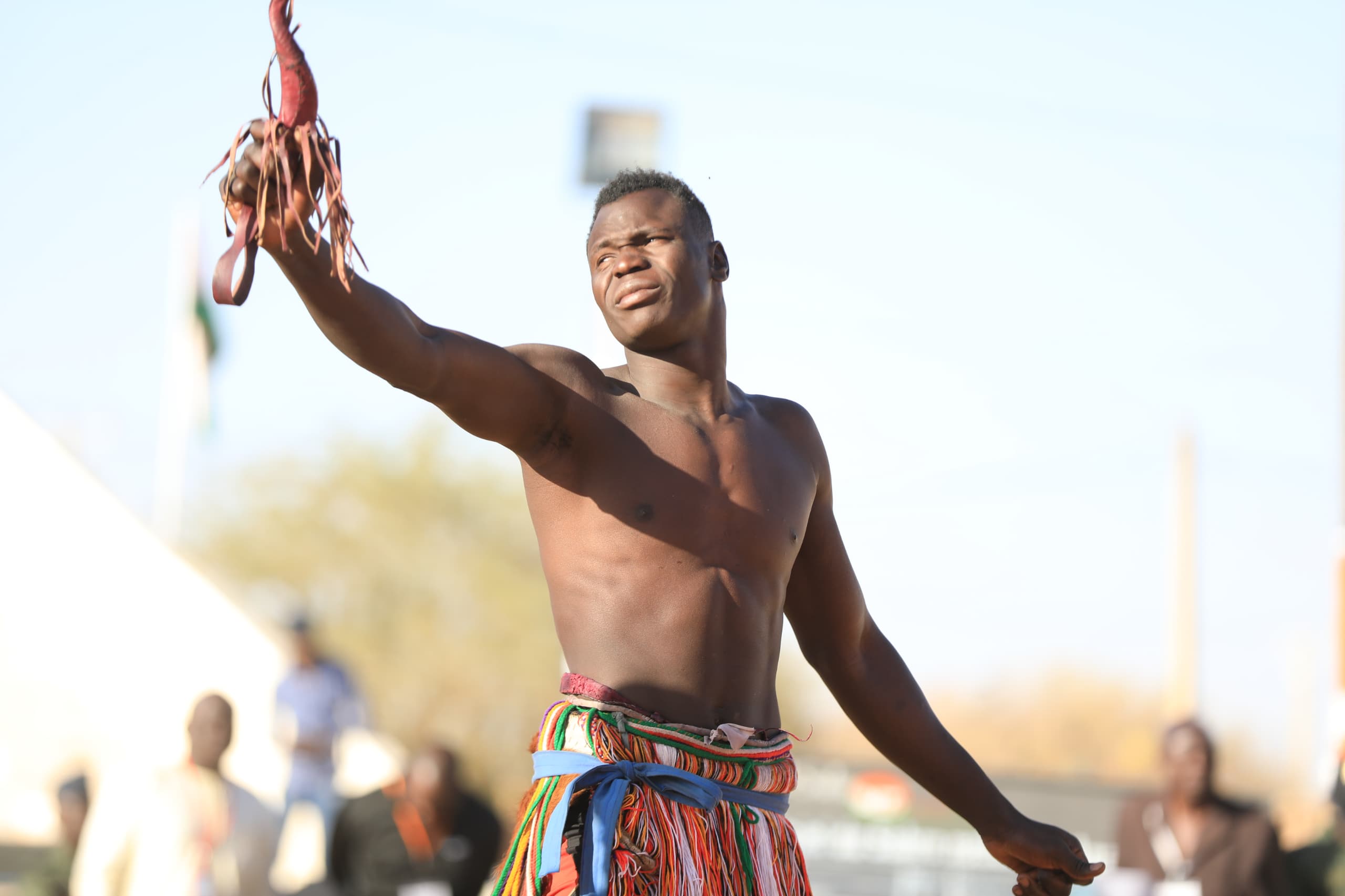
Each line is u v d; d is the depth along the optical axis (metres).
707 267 9.15
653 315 8.88
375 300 7.72
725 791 8.45
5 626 47.81
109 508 49.69
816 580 10.09
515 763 106.44
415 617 107.69
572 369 8.80
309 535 107.88
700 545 8.69
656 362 9.13
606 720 8.21
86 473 49.88
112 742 47.19
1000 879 38.66
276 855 23.56
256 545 107.19
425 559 108.75
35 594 48.28
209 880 22.19
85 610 48.62
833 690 10.52
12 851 42.97
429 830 25.03
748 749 8.52
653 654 8.48
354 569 108.06
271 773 47.22
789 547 9.13
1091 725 182.38
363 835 25.16
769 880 8.41
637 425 8.81
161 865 22.02
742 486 8.93
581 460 8.73
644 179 9.26
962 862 38.72
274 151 7.23
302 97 7.37
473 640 107.88
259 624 49.72
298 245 7.38
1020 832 10.42
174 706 47.97
